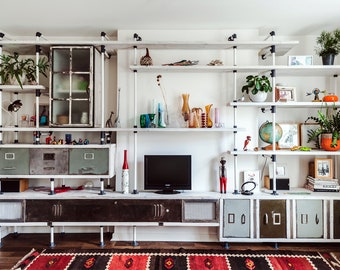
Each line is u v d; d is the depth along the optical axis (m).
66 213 3.08
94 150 3.13
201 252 3.00
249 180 3.33
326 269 2.64
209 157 3.41
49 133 3.51
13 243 3.26
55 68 3.19
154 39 3.39
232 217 3.09
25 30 3.39
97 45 3.19
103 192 3.18
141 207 3.09
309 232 3.08
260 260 2.81
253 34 3.38
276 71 3.29
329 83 3.56
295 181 3.58
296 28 3.36
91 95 3.16
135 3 2.72
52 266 2.68
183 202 3.09
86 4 2.74
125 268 2.65
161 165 3.29
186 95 3.31
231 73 3.40
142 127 3.26
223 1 2.68
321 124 3.27
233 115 3.39
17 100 3.37
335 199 3.09
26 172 3.12
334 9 2.86
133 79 3.40
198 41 3.13
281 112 3.57
